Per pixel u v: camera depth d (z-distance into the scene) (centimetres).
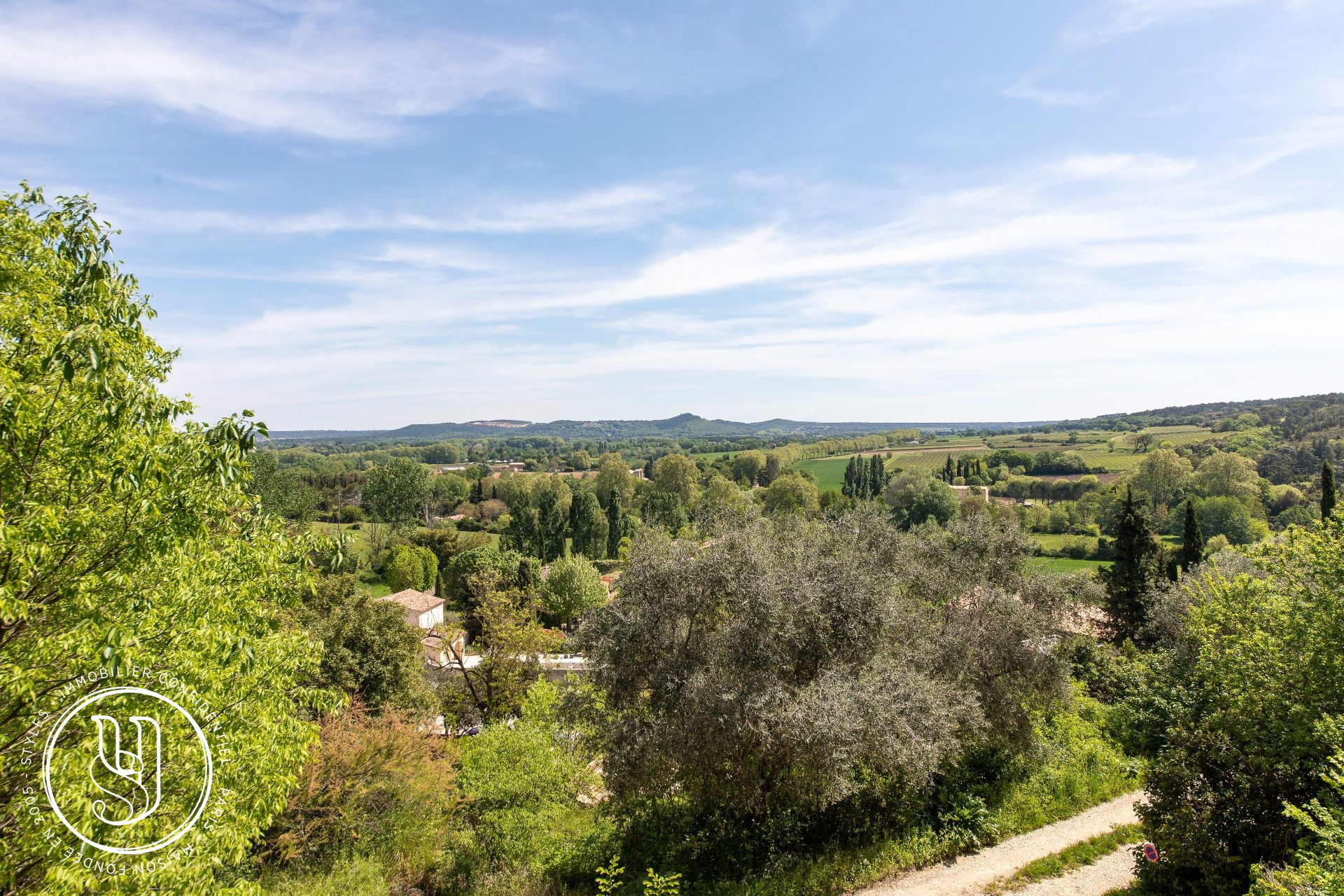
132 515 718
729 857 1433
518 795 1644
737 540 1625
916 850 1455
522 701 2591
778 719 1351
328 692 991
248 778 848
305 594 2436
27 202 807
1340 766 970
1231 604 1580
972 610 2017
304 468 12600
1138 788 1839
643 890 1335
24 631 705
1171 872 1248
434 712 2472
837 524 2281
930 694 1495
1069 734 2069
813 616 1548
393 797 1561
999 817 1609
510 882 1418
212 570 808
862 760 1440
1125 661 2664
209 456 775
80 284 801
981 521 2220
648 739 1394
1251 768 1185
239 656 827
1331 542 1375
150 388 756
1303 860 898
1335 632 1222
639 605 1556
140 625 716
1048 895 1304
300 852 1380
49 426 674
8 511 668
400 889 1377
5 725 691
